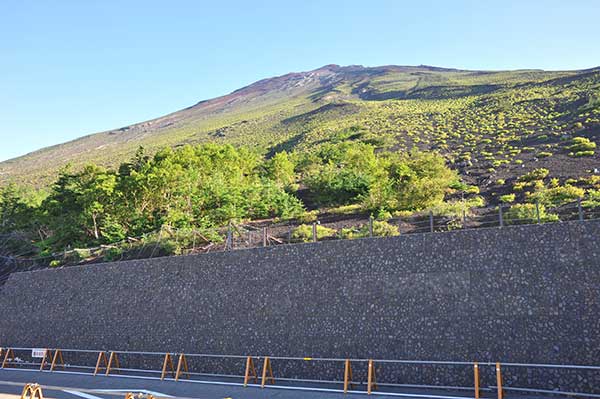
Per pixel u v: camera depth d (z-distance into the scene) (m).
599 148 45.47
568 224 18.09
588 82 89.31
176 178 42.22
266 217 41.12
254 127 159.62
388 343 20.09
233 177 49.25
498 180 42.09
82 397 20.23
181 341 25.41
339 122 119.62
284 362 22.12
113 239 38.72
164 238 35.12
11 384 22.89
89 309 29.05
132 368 26.36
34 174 142.38
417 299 20.03
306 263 23.14
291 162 66.25
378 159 54.72
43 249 44.16
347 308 21.45
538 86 103.69
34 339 30.56
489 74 173.88
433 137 74.88
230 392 19.70
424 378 19.00
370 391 18.02
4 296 32.91
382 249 21.45
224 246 32.44
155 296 27.08
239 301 24.36
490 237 19.34
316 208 43.16
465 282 19.27
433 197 36.06
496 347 18.05
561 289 17.59
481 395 16.97
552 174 40.44
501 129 68.69
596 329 16.70
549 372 16.92
